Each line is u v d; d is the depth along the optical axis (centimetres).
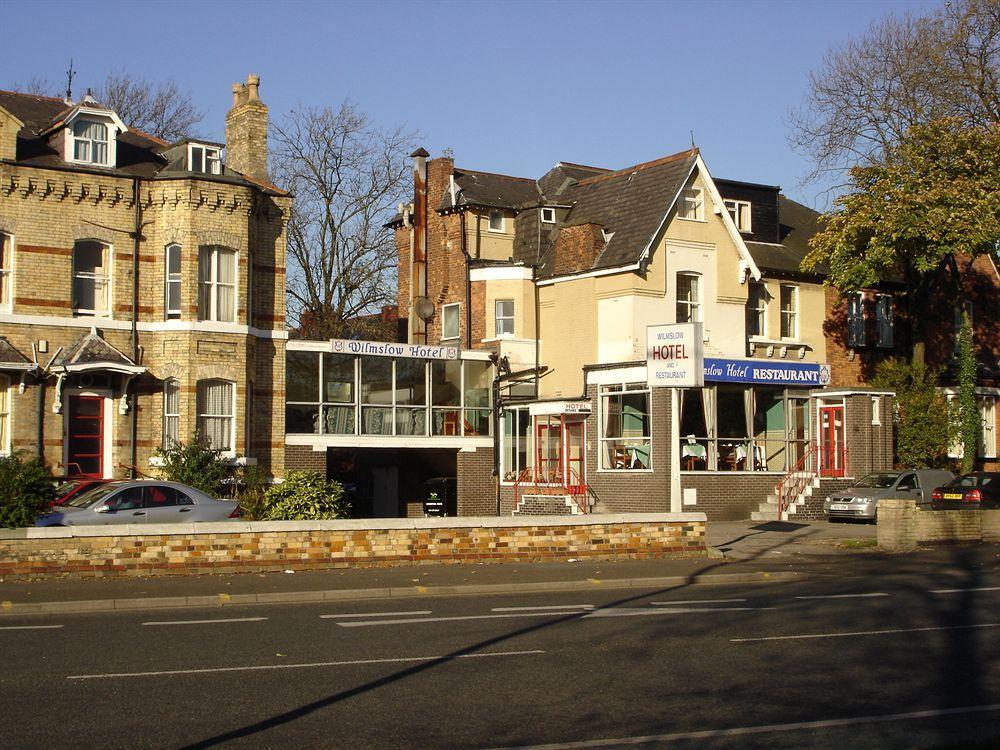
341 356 3803
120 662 1200
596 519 2389
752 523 3641
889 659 1252
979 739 879
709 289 4038
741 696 1059
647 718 969
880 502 2834
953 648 1322
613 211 4181
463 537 2256
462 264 4422
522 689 1080
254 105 3800
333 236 5503
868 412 3875
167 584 1898
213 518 2428
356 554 2158
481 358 4134
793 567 2405
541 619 1560
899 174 3950
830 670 1188
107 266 3172
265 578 1995
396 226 5003
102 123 3212
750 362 3888
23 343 3039
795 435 4019
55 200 3097
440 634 1416
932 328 4622
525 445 4175
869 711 1004
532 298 4269
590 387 3944
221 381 3272
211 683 1093
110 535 1967
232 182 3278
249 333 3331
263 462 3428
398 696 1045
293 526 2106
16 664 1184
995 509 2997
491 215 4525
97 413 3144
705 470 3778
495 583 1988
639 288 3878
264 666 1183
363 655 1255
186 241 3216
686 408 3766
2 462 2289
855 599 1788
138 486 2380
